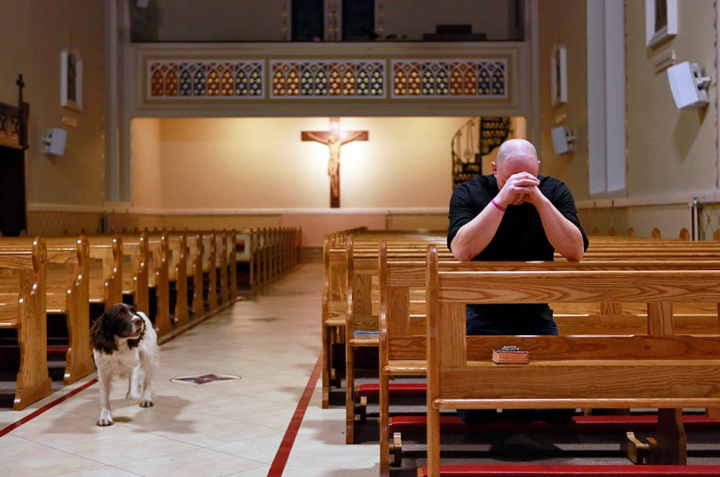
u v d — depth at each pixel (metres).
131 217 17.80
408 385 4.83
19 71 11.97
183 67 16.70
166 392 5.50
